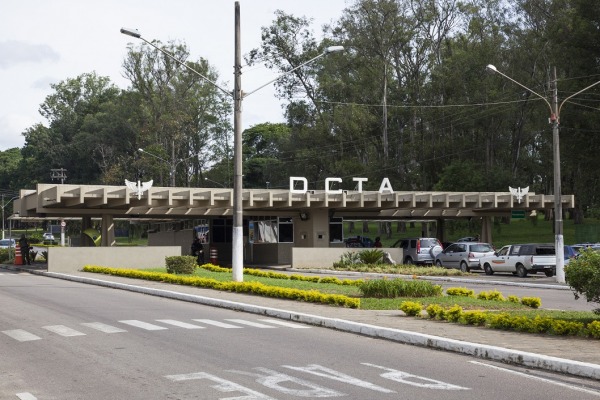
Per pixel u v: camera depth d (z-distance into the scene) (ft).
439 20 228.43
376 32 225.35
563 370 31.73
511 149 228.22
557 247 96.78
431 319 49.11
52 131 349.41
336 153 239.71
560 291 86.28
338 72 235.81
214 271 103.76
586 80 173.17
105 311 57.57
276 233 158.10
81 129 336.29
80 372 32.01
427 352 37.78
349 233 294.05
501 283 98.68
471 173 207.10
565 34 177.27
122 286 82.79
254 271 97.81
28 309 58.70
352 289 72.84
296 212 154.81
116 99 334.65
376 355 36.58
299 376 30.81
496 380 30.19
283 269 136.77
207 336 43.09
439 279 110.73
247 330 46.24
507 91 212.84
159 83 274.16
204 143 296.92
